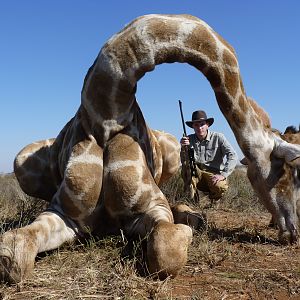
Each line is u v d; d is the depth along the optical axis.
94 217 2.20
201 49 2.17
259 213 3.69
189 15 2.23
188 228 1.90
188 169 3.67
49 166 2.88
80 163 2.15
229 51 2.24
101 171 2.17
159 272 1.81
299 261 2.18
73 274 1.84
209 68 2.21
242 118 2.37
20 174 2.88
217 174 3.74
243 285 1.84
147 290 1.72
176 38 2.13
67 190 2.14
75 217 2.17
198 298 1.66
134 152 2.19
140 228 2.14
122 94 2.15
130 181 2.12
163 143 2.94
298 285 1.85
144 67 2.12
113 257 2.01
